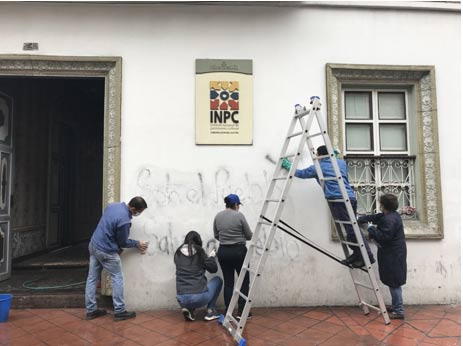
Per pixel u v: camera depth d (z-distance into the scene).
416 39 5.14
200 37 4.91
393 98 5.32
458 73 5.17
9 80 5.90
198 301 4.23
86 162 9.37
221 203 4.82
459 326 4.18
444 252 4.97
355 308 4.80
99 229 4.43
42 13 4.79
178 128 4.84
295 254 4.85
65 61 4.77
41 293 4.86
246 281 4.43
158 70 4.86
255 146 4.89
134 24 4.86
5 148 5.62
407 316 4.50
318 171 4.25
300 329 4.09
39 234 7.18
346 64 5.00
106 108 4.84
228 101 4.89
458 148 5.11
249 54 4.95
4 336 3.91
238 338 3.70
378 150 5.20
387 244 4.41
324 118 4.95
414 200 5.16
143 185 4.77
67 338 3.86
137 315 4.55
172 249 4.75
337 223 4.52
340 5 5.04
